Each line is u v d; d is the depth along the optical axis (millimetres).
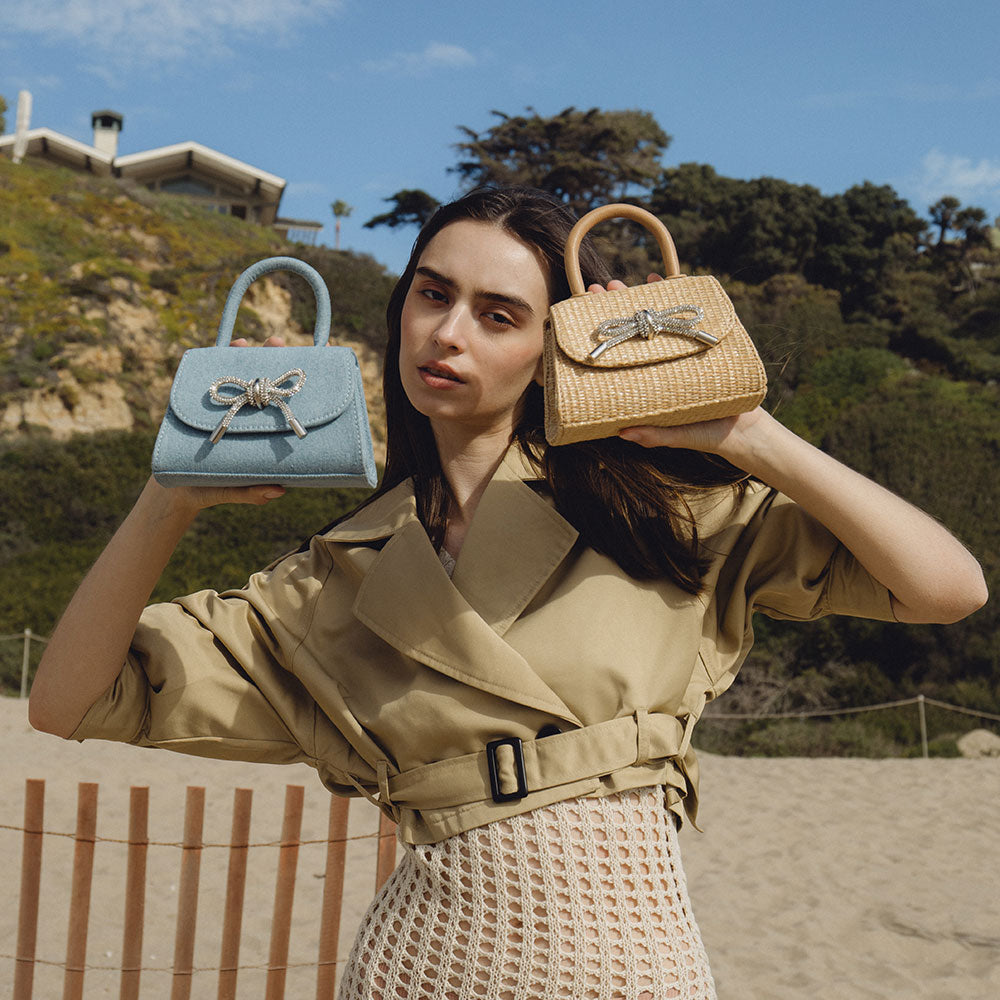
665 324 1263
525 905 1288
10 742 9047
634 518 1386
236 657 1508
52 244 29188
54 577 18328
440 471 1520
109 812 7129
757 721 14242
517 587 1374
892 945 5543
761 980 5035
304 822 7348
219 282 28891
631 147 39875
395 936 1397
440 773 1332
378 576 1415
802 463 1255
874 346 32688
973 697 14102
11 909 5395
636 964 1282
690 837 7637
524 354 1398
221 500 1367
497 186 1459
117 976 4762
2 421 23703
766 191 40375
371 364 28656
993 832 7891
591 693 1310
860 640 15016
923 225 41281
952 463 18250
